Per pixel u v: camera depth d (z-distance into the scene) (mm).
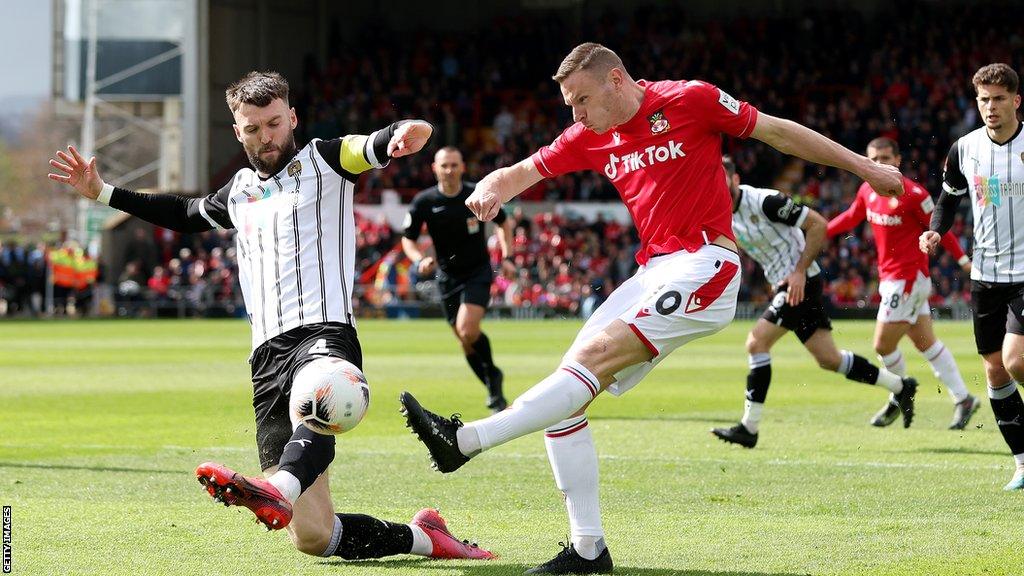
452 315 16719
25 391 18766
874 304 44969
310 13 58688
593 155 7453
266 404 6914
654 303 6988
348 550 7020
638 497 9539
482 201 7508
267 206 6969
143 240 51625
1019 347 9711
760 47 56750
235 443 12758
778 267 12812
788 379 20750
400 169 51844
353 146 6883
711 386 19547
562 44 57562
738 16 59688
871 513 8805
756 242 12789
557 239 47125
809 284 13016
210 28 54938
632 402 17062
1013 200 9930
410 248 16828
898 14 57219
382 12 61500
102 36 55656
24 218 130875
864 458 11672
